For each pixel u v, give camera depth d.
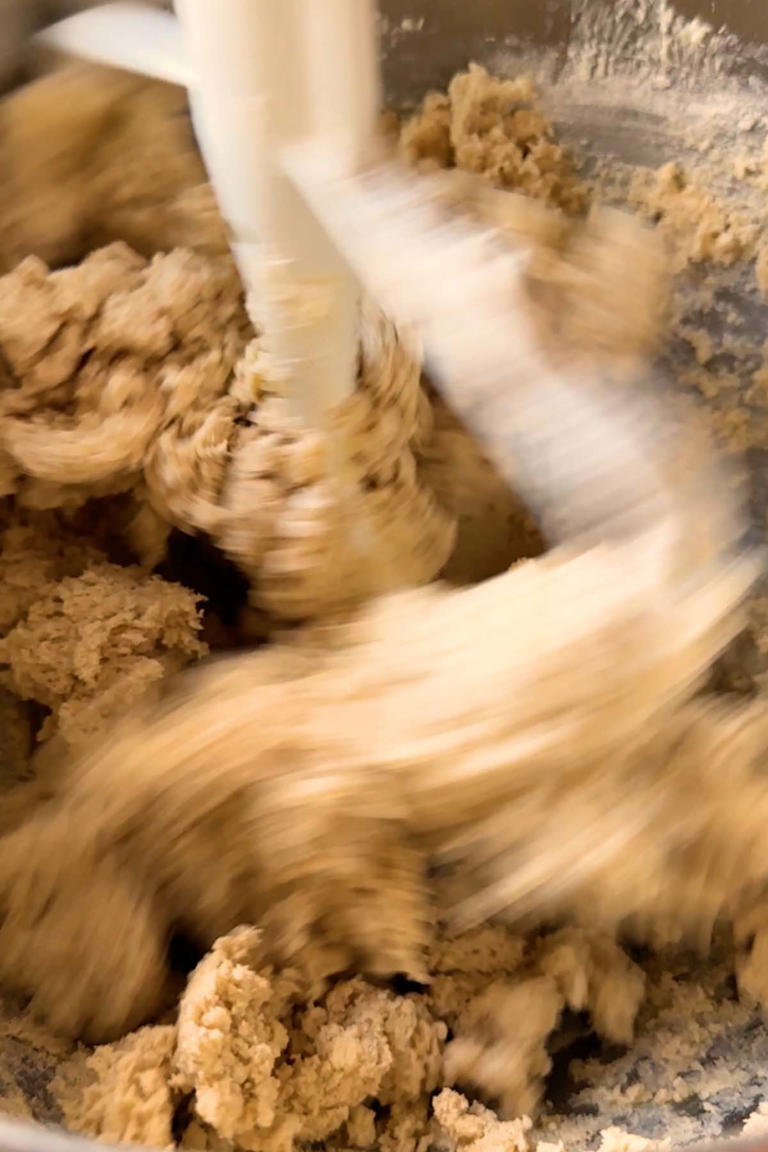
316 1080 0.26
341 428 0.27
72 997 0.27
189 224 0.30
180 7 0.22
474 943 0.29
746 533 0.32
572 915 0.29
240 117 0.22
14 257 0.30
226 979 0.26
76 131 0.29
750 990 0.28
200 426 0.28
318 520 0.28
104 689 0.28
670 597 0.23
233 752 0.27
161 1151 0.19
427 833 0.27
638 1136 0.26
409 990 0.29
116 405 0.28
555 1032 0.28
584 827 0.25
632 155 0.32
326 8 0.21
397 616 0.27
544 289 0.30
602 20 0.30
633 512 0.24
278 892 0.28
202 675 0.29
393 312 0.25
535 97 0.32
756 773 0.26
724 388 0.32
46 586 0.29
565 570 0.25
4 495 0.29
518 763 0.24
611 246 0.31
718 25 0.29
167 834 0.27
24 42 0.29
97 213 0.30
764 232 0.31
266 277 0.24
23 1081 0.24
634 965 0.29
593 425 0.24
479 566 0.32
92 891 0.27
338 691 0.27
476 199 0.31
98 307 0.28
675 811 0.26
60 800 0.27
